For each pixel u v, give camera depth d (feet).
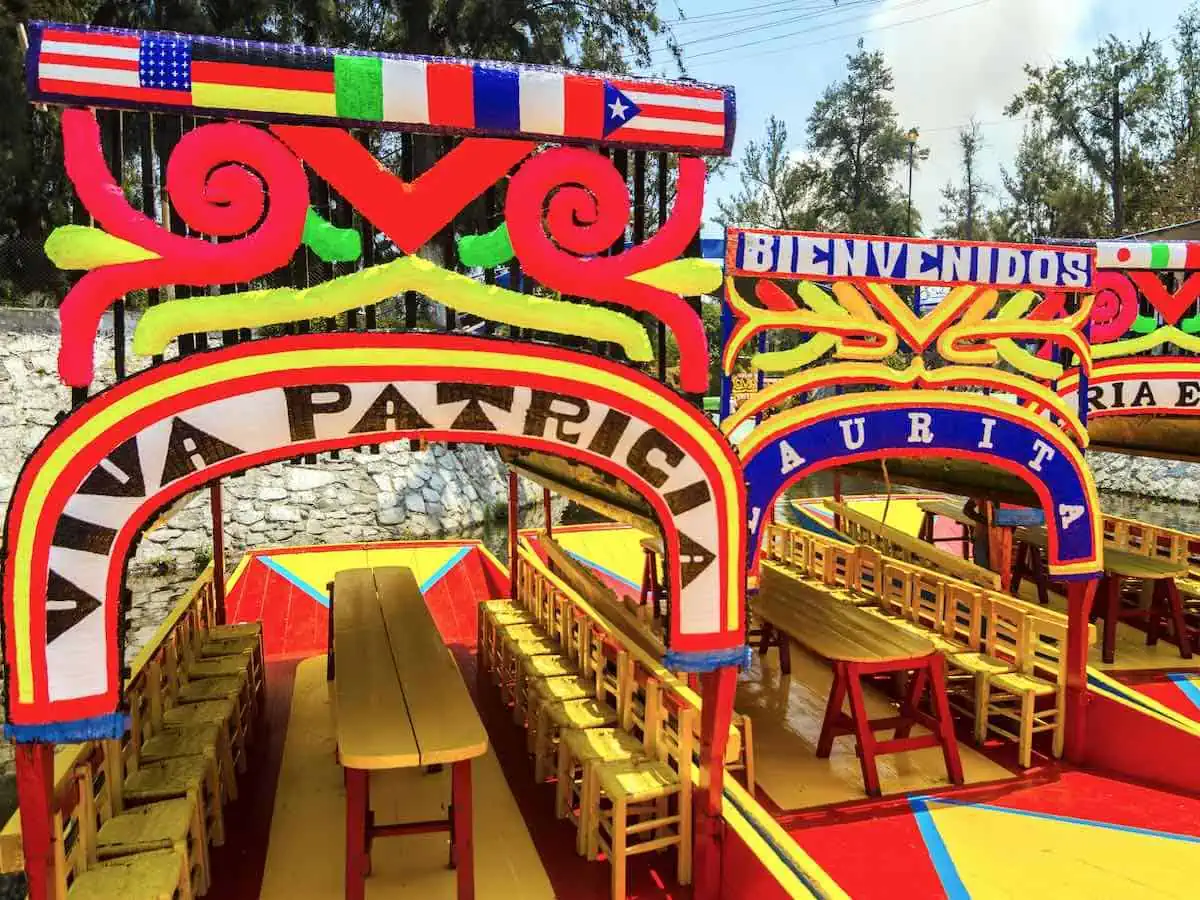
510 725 19.17
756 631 25.85
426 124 10.12
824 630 18.62
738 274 15.55
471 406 10.83
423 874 13.38
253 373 10.08
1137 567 23.03
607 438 11.32
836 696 18.08
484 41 67.41
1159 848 14.87
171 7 56.08
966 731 19.92
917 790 17.03
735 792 14.12
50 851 9.94
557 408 11.09
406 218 10.36
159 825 11.82
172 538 50.14
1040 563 27.40
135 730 13.69
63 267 9.47
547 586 20.88
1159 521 55.77
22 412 47.47
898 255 16.08
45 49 9.14
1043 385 17.15
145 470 9.71
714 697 12.32
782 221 132.87
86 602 9.50
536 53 68.80
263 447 10.16
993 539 24.76
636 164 11.32
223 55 9.53
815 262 15.80
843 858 14.61
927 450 16.49
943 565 25.53
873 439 16.26
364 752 11.40
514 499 24.38
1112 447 23.59
